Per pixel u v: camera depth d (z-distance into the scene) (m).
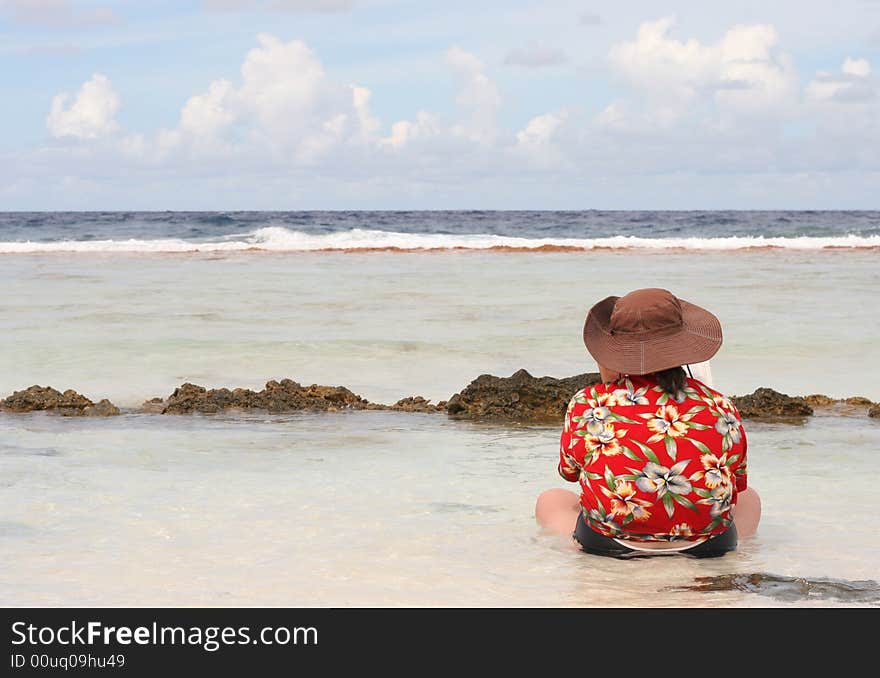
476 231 53.16
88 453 6.95
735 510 4.93
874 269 22.92
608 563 4.57
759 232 49.00
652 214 87.81
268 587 4.21
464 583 4.31
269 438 7.55
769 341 12.03
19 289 17.91
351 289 18.08
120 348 11.42
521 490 5.96
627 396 4.44
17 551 4.66
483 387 8.73
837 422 8.19
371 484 6.09
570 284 19.08
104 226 48.06
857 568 4.48
